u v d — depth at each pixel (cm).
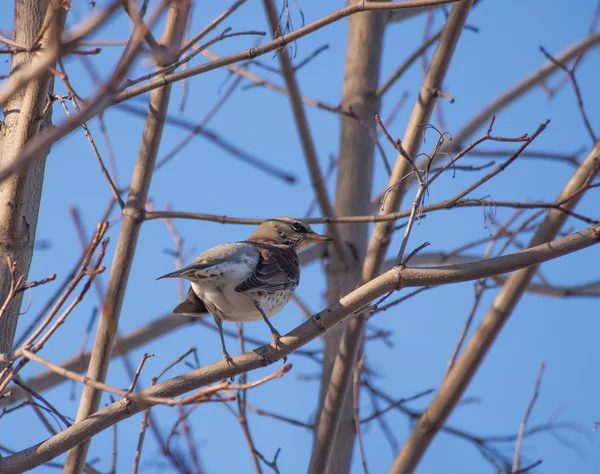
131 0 538
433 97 1167
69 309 727
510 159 971
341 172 1571
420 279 923
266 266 1163
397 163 1180
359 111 1587
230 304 1141
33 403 948
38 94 923
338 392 1147
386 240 1184
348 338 1141
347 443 1317
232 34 906
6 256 982
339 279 1493
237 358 955
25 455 896
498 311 1234
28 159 506
